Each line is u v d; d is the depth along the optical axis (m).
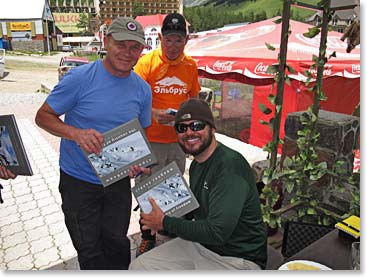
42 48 37.31
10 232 3.46
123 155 2.05
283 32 2.55
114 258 2.51
